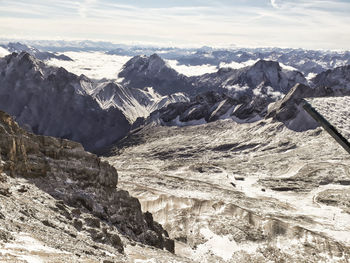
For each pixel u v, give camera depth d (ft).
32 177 257.96
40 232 147.84
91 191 295.69
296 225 512.63
